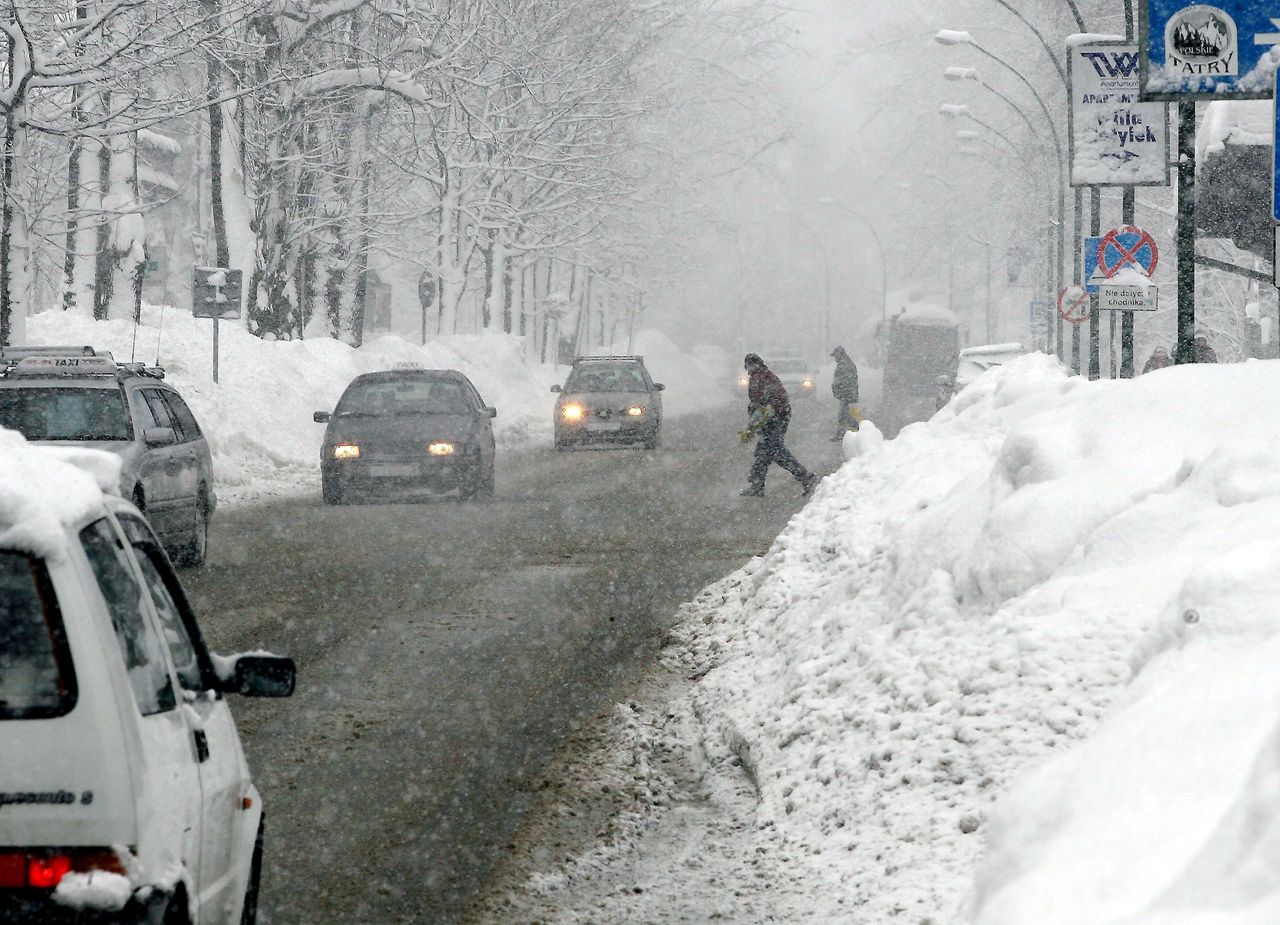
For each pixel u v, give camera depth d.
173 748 11.69
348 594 43.09
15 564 10.76
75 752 10.50
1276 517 19.92
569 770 24.92
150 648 12.28
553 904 18.58
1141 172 64.38
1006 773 18.67
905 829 18.70
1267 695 12.16
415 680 31.73
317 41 116.56
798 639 28.80
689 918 17.86
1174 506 21.84
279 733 27.30
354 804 23.02
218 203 114.88
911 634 23.62
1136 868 10.95
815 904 17.81
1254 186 64.50
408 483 68.44
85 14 86.69
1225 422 24.14
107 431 44.72
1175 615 15.62
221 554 51.94
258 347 100.50
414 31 119.38
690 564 49.50
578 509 66.88
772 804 21.81
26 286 77.00
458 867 20.05
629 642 36.03
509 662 33.69
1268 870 8.70
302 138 120.75
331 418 71.75
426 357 128.62
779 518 62.84
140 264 97.69
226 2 98.06
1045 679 19.66
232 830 13.48
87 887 10.32
